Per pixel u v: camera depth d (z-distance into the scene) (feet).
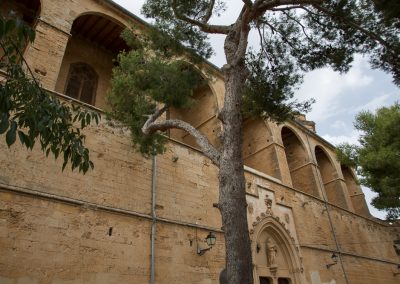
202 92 70.23
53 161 35.35
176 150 49.78
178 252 41.57
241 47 31.86
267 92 39.86
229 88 29.68
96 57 61.26
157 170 45.44
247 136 81.20
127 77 37.11
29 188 32.32
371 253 88.38
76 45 59.00
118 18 55.21
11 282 27.84
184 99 37.47
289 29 40.50
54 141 15.90
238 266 20.72
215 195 51.60
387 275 89.66
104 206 36.88
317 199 77.51
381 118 63.87
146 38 39.86
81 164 16.39
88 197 36.35
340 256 73.51
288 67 40.57
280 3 33.58
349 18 36.27
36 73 40.19
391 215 86.69
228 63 32.32
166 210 43.42
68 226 33.22
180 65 39.09
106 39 61.77
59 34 44.98
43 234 31.24
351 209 92.48
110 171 39.96
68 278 31.09
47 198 32.99
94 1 52.85
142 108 37.55
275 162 72.38
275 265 55.93
